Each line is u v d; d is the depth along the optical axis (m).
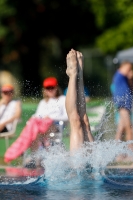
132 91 14.70
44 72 47.91
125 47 35.03
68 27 44.31
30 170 9.93
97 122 13.70
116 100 14.04
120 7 35.44
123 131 13.69
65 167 9.05
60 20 44.03
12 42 44.97
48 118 12.86
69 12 43.66
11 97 14.73
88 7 42.72
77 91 9.44
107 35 35.41
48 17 44.03
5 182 8.74
